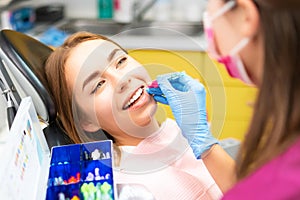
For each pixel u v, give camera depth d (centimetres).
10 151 69
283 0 49
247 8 55
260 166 56
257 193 54
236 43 60
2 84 99
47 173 84
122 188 89
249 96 63
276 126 54
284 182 53
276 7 50
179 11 235
